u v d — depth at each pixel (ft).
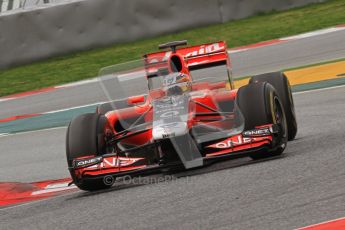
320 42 222.89
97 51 270.46
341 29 237.86
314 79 171.94
